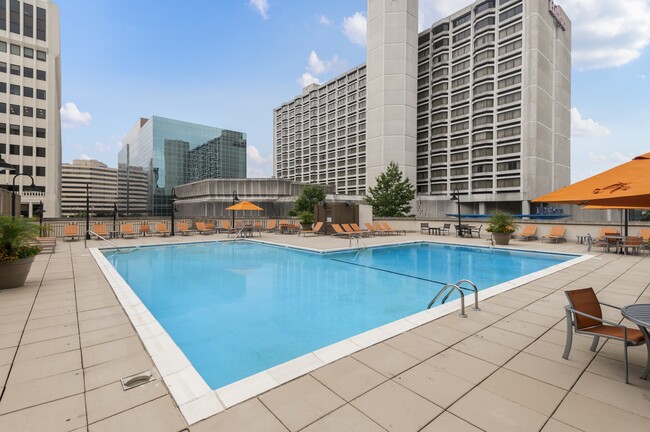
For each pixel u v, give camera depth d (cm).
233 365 491
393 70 6012
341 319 693
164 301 816
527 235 1941
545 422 285
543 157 5675
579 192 365
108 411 298
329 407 306
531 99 5469
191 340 584
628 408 306
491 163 5988
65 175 13475
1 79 5184
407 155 6041
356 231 2272
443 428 277
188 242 1850
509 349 438
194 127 9975
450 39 6612
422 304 798
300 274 1126
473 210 6256
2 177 5172
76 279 859
